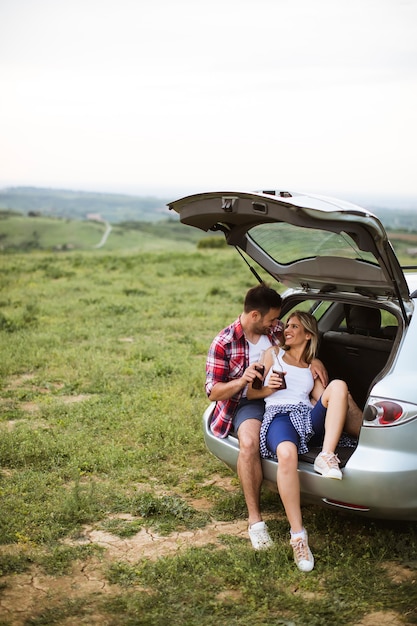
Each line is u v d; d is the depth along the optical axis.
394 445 3.94
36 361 9.08
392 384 4.02
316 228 3.92
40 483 5.22
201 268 21.34
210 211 4.44
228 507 4.93
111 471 5.53
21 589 3.88
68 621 3.57
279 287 17.53
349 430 4.54
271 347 4.71
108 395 7.54
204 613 3.65
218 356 4.75
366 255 4.21
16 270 21.06
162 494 5.20
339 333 5.23
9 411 7.17
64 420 6.73
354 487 3.97
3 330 11.05
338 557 4.14
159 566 4.05
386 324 5.15
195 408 6.95
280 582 3.93
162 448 6.02
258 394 4.64
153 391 7.66
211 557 4.16
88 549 4.31
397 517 4.04
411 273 5.01
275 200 3.94
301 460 4.35
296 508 4.14
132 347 9.91
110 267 22.45
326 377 4.68
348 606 3.68
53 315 12.77
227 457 4.67
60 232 148.38
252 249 5.00
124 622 3.56
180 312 13.05
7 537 4.40
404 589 3.81
